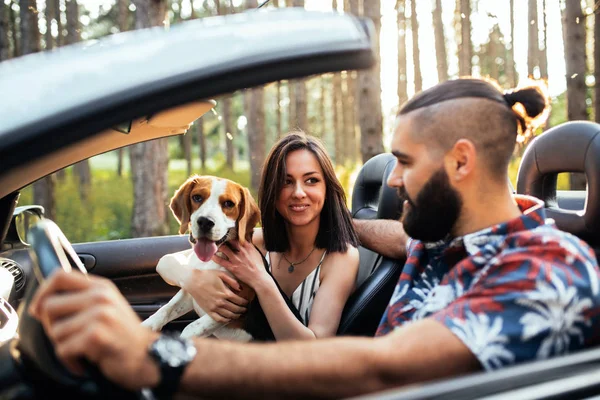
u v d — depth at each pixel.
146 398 1.10
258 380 1.05
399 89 15.98
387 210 2.60
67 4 14.16
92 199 13.30
